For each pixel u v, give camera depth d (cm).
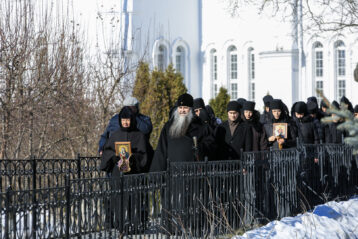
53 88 2380
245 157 1631
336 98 5169
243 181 1622
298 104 2298
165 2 5497
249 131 1803
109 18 4847
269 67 5306
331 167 2147
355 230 1667
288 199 1822
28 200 1134
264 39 5459
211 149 1661
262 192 1692
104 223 1309
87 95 2533
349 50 5094
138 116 1773
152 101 3161
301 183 1912
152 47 5228
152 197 1401
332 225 1598
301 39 5219
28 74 2400
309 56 5225
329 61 5178
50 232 1175
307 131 2288
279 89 5256
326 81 5203
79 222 1248
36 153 2316
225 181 1566
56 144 2384
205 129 1669
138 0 5066
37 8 3009
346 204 1953
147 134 1764
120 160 1534
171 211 1425
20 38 2392
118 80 2578
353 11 2931
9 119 2233
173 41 5597
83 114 2447
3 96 2300
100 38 4769
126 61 2867
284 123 1947
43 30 2517
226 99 4884
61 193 1200
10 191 1097
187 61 5759
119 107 2548
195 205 1475
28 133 2341
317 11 4772
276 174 1759
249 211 1631
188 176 1459
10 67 2331
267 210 1703
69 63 2517
